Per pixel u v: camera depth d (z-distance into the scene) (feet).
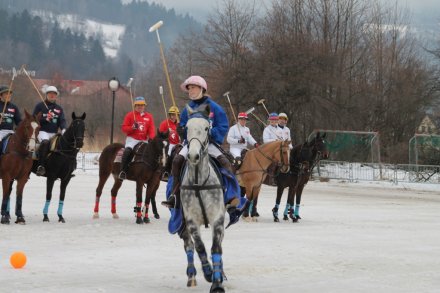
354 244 42.93
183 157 29.96
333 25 151.43
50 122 52.85
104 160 54.60
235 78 125.59
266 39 129.90
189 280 29.25
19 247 38.63
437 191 103.96
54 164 50.67
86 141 164.14
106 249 38.70
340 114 133.18
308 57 125.59
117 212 60.08
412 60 165.78
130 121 53.11
